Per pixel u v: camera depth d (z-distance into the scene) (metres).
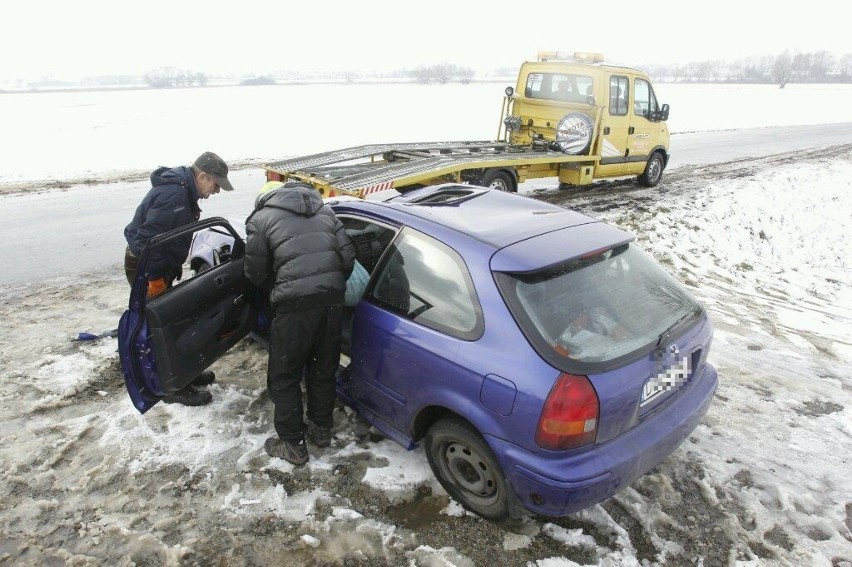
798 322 6.05
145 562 2.70
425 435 3.28
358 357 3.37
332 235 3.17
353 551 2.81
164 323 3.17
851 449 3.76
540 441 2.55
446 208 3.51
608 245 3.03
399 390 3.15
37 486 3.12
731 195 11.61
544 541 2.91
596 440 2.61
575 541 2.91
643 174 11.73
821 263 9.49
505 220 3.25
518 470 2.64
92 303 5.48
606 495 2.69
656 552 2.89
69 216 8.59
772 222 10.73
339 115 34.03
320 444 3.51
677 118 33.62
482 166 8.25
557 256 2.81
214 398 3.96
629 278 3.08
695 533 3.01
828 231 11.13
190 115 33.09
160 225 3.68
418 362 2.98
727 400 4.29
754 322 5.93
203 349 3.47
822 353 5.26
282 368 3.16
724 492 3.32
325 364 3.29
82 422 3.64
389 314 3.17
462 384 2.78
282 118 31.61
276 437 3.56
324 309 3.11
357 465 3.39
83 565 2.67
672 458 3.58
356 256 3.85
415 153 9.05
